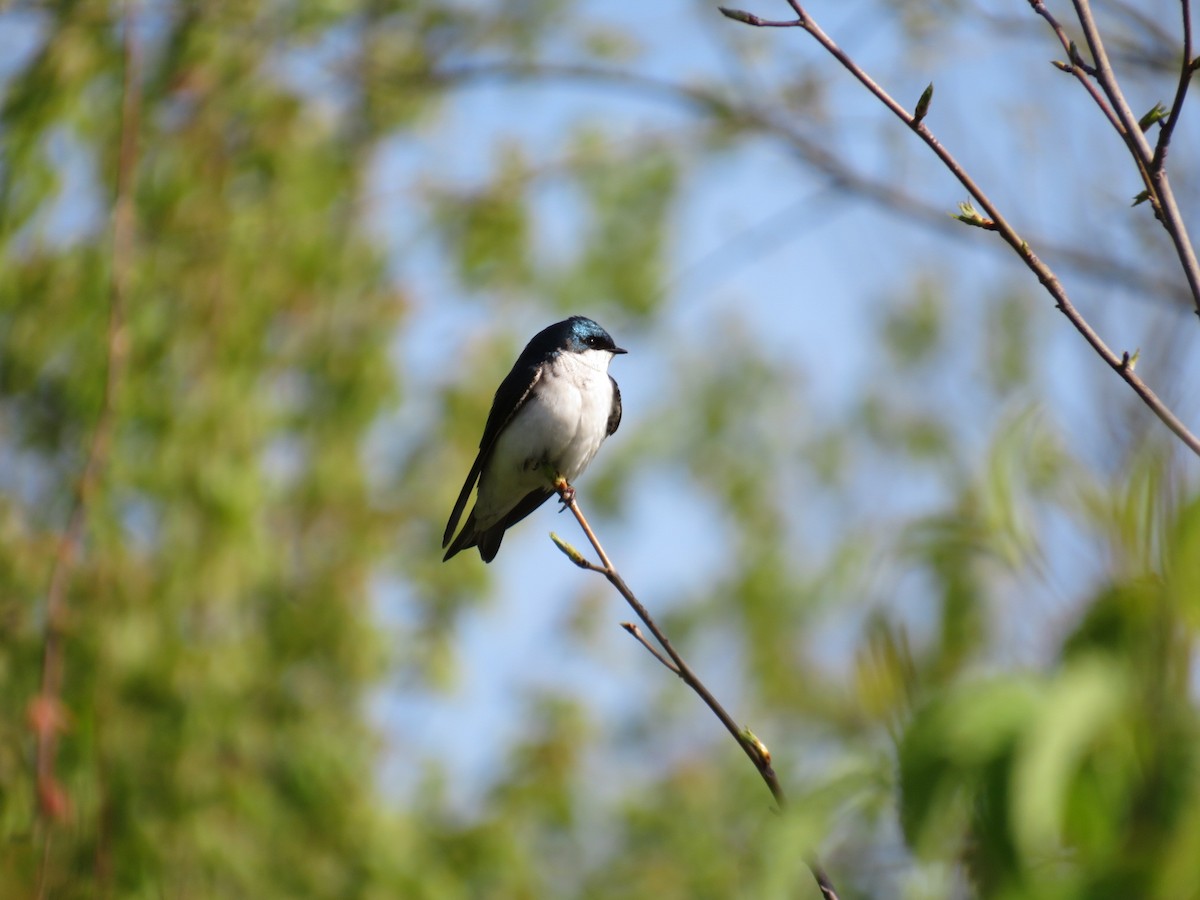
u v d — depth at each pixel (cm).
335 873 1151
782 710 1577
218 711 1112
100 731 1066
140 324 1184
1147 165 444
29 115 1231
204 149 1273
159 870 1060
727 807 1681
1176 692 201
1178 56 1253
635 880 1634
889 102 468
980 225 450
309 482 1256
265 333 1238
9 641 1077
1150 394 275
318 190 1292
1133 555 210
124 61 1266
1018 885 197
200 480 1148
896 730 223
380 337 1277
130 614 1096
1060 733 194
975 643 241
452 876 1266
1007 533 235
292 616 1208
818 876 347
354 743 1219
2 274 1189
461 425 1345
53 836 1019
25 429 1180
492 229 1427
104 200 1248
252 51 1328
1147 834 198
